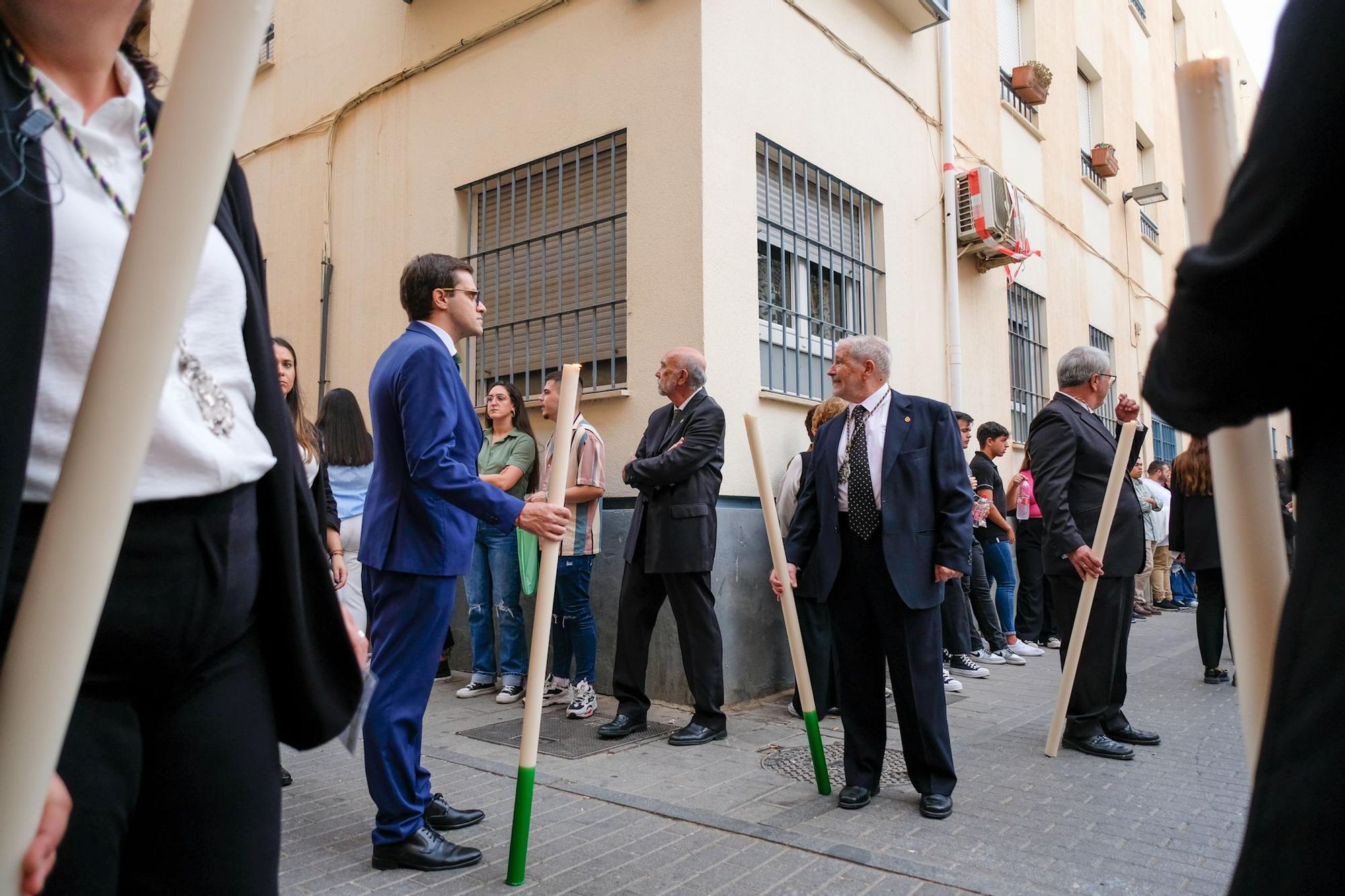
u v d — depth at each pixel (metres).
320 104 7.53
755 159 5.48
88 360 0.94
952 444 3.43
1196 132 0.98
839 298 6.31
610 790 3.51
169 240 0.69
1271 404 0.79
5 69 0.94
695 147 5.11
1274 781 0.74
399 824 2.74
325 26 7.56
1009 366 8.62
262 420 1.20
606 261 5.54
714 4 5.28
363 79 7.18
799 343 5.87
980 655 6.86
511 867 2.63
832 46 6.35
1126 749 4.02
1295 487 0.80
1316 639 0.73
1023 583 7.60
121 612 0.96
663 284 5.17
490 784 3.63
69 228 0.95
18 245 0.86
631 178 5.38
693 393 4.51
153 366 0.69
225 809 1.07
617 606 5.27
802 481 5.08
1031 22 9.91
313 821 3.20
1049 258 9.88
